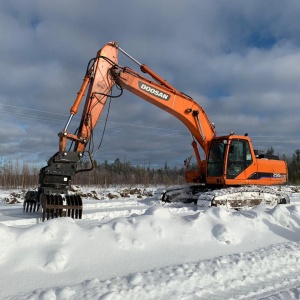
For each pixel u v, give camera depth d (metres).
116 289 4.21
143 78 11.73
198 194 14.04
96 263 5.03
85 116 10.16
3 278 4.38
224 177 12.65
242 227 7.39
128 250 5.54
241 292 4.61
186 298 4.29
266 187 13.35
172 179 37.28
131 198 18.88
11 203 15.88
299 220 8.55
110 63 10.78
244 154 13.08
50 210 8.88
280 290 4.79
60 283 4.45
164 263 5.45
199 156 13.91
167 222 6.59
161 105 12.44
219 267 5.30
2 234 4.89
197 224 6.85
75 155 9.41
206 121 13.37
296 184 40.75
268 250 6.40
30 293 4.07
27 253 4.84
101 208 12.68
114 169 50.19
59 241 5.20
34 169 32.09
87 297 3.97
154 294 4.27
